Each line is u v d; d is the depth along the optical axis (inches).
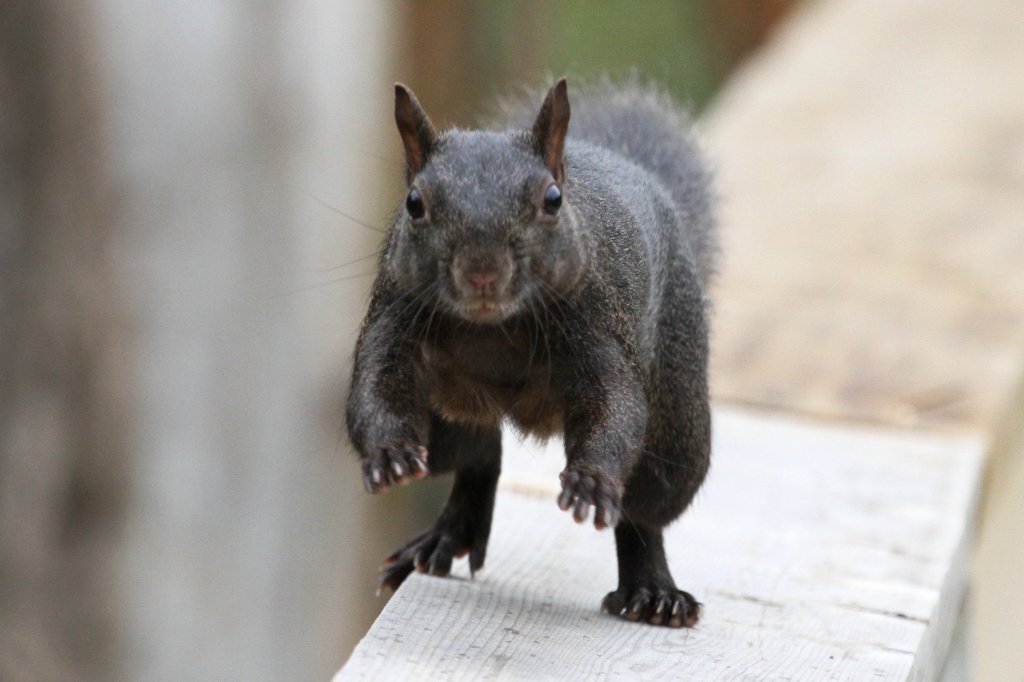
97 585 510.3
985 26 737.6
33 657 508.4
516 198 294.8
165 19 491.2
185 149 500.4
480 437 350.0
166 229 502.9
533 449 406.0
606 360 315.3
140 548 515.2
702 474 351.9
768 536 368.5
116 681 517.0
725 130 660.7
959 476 413.7
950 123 650.8
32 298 494.3
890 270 541.0
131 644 517.7
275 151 518.0
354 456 335.0
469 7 708.7
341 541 593.6
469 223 291.4
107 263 497.7
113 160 493.7
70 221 491.8
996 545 457.1
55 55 481.7
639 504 339.3
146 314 505.4
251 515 536.1
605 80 442.3
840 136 642.8
